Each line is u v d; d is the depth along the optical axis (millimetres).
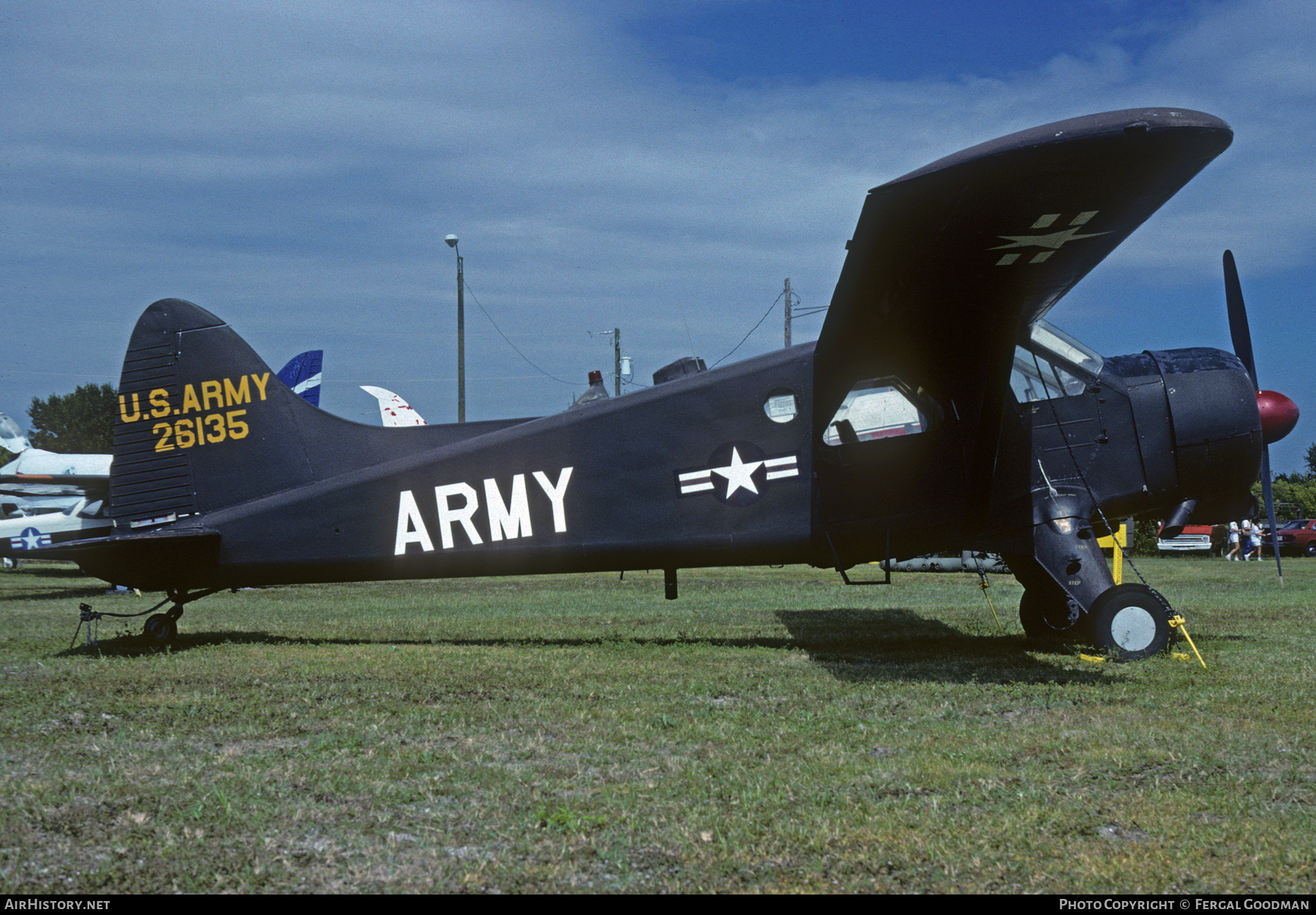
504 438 8609
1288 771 4441
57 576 28406
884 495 8172
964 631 9875
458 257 35031
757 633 9789
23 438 25297
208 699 6285
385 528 8664
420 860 3494
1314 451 68062
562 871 3381
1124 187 5848
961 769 4453
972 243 6496
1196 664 7309
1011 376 8234
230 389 8898
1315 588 15992
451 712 5816
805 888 3223
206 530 8766
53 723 5684
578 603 14320
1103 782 4312
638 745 5039
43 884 3297
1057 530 8008
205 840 3709
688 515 8367
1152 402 8203
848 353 8195
